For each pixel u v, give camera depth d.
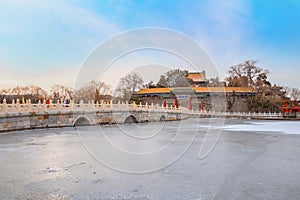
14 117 22.78
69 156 12.29
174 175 8.79
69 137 19.80
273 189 7.34
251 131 26.09
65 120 28.19
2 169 9.73
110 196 6.79
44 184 7.82
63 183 7.92
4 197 6.73
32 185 7.73
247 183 7.89
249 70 70.62
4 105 21.55
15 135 20.81
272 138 20.16
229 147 15.21
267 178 8.45
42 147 15.09
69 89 57.91
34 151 13.75
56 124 27.38
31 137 19.72
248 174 8.95
